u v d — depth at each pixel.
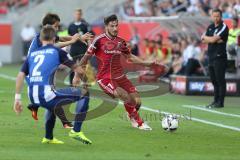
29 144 25.14
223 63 38.88
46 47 23.89
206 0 59.84
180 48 52.94
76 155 22.92
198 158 22.80
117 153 23.55
